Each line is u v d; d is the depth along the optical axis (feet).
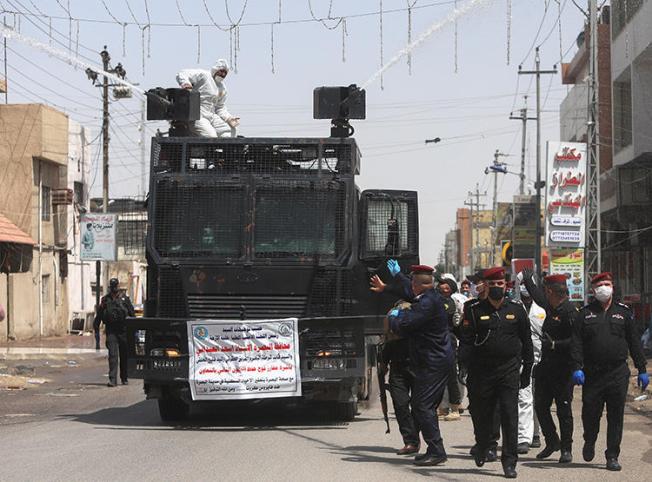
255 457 35.22
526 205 244.22
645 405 57.98
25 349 113.39
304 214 44.88
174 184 45.29
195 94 48.37
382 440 40.65
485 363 32.40
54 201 149.38
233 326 44.16
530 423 38.27
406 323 34.06
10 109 140.15
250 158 45.70
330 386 44.83
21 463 33.78
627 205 144.15
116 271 189.37
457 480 31.32
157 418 49.85
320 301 44.57
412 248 46.85
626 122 148.97
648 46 123.13
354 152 45.80
